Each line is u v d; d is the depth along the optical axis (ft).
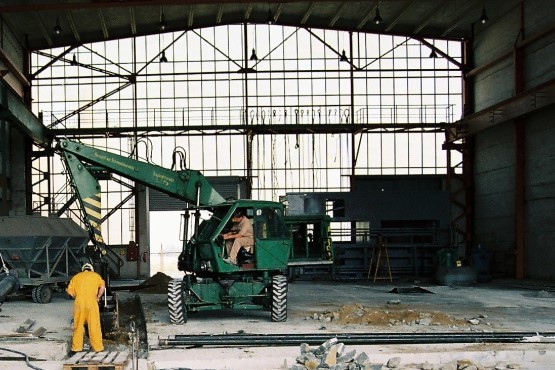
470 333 45.37
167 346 42.93
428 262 123.24
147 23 126.82
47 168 128.26
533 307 68.39
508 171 119.24
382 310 64.80
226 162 131.23
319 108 132.05
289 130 130.00
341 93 132.46
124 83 131.13
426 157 132.46
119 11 117.50
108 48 131.34
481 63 128.88
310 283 112.06
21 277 76.95
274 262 56.08
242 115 131.44
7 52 114.52
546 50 106.01
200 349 42.04
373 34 132.87
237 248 55.52
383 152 131.95
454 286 101.71
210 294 56.18
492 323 55.11
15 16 113.70
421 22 127.13
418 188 132.67
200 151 131.34
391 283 110.83
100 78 131.13
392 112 132.57
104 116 130.62
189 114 131.34
